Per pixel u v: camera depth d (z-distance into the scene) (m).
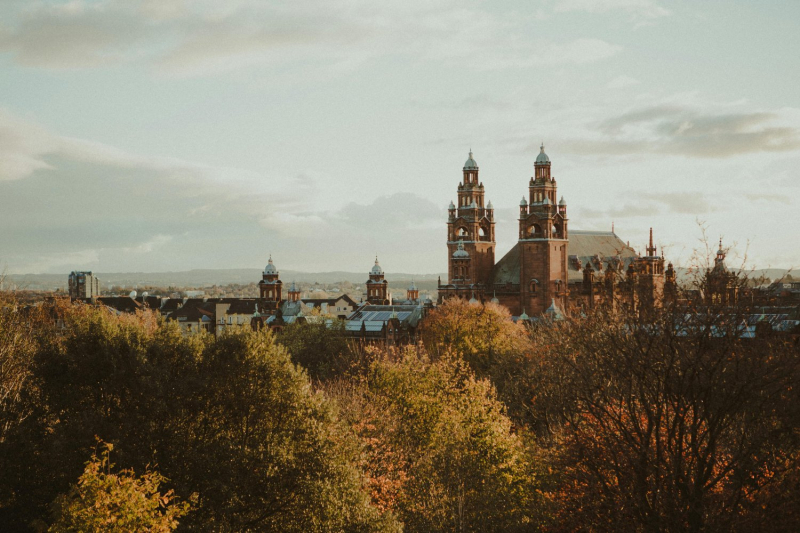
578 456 37.09
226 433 45.12
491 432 58.38
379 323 179.88
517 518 49.69
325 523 40.88
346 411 65.38
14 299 69.50
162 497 34.00
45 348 46.88
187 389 44.28
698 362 31.81
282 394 46.56
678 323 33.94
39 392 46.97
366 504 43.31
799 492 29.95
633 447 33.94
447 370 71.19
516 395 75.88
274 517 41.56
